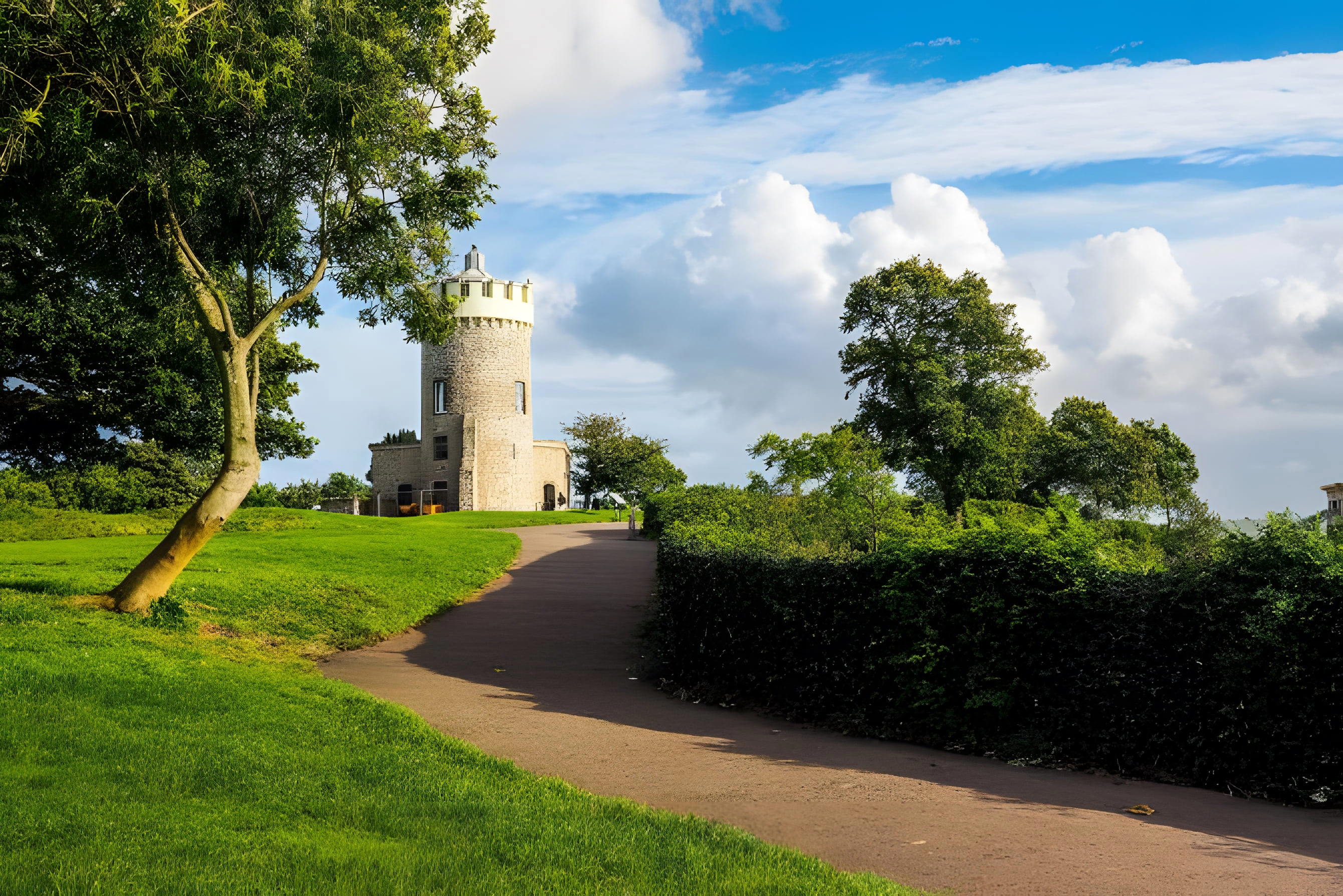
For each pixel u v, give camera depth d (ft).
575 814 19.89
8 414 118.01
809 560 37.06
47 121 37.63
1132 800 23.32
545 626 55.98
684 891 15.56
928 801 23.03
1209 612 25.11
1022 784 24.94
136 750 22.52
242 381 44.68
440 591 65.16
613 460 232.73
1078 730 27.55
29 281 51.21
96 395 119.44
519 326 226.99
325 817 19.13
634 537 122.11
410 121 46.80
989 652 29.73
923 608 31.40
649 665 45.60
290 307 49.47
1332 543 25.04
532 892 15.26
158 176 39.93
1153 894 16.56
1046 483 175.52
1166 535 55.01
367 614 53.52
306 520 119.03
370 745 25.54
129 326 97.19
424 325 54.24
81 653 32.89
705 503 79.25
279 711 28.48
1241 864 18.20
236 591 51.37
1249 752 24.22
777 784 24.56
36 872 14.90
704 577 41.09
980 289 161.27
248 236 46.65
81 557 64.23
